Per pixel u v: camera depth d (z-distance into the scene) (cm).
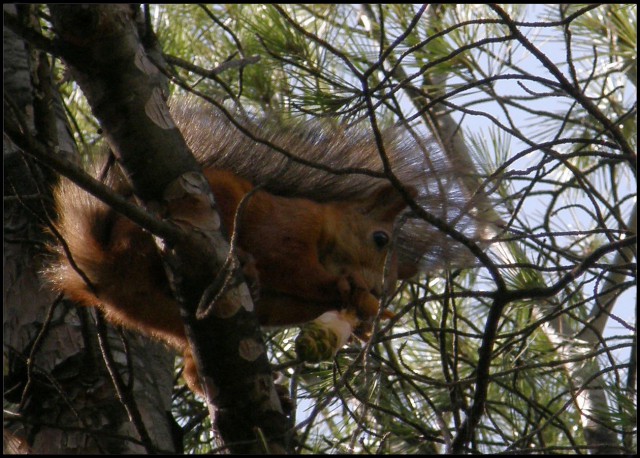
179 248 416
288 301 535
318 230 540
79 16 405
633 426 655
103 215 511
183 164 435
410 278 643
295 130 617
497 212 674
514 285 730
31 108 591
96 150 598
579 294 804
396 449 688
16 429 512
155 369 575
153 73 438
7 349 538
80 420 457
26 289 557
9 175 584
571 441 584
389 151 634
